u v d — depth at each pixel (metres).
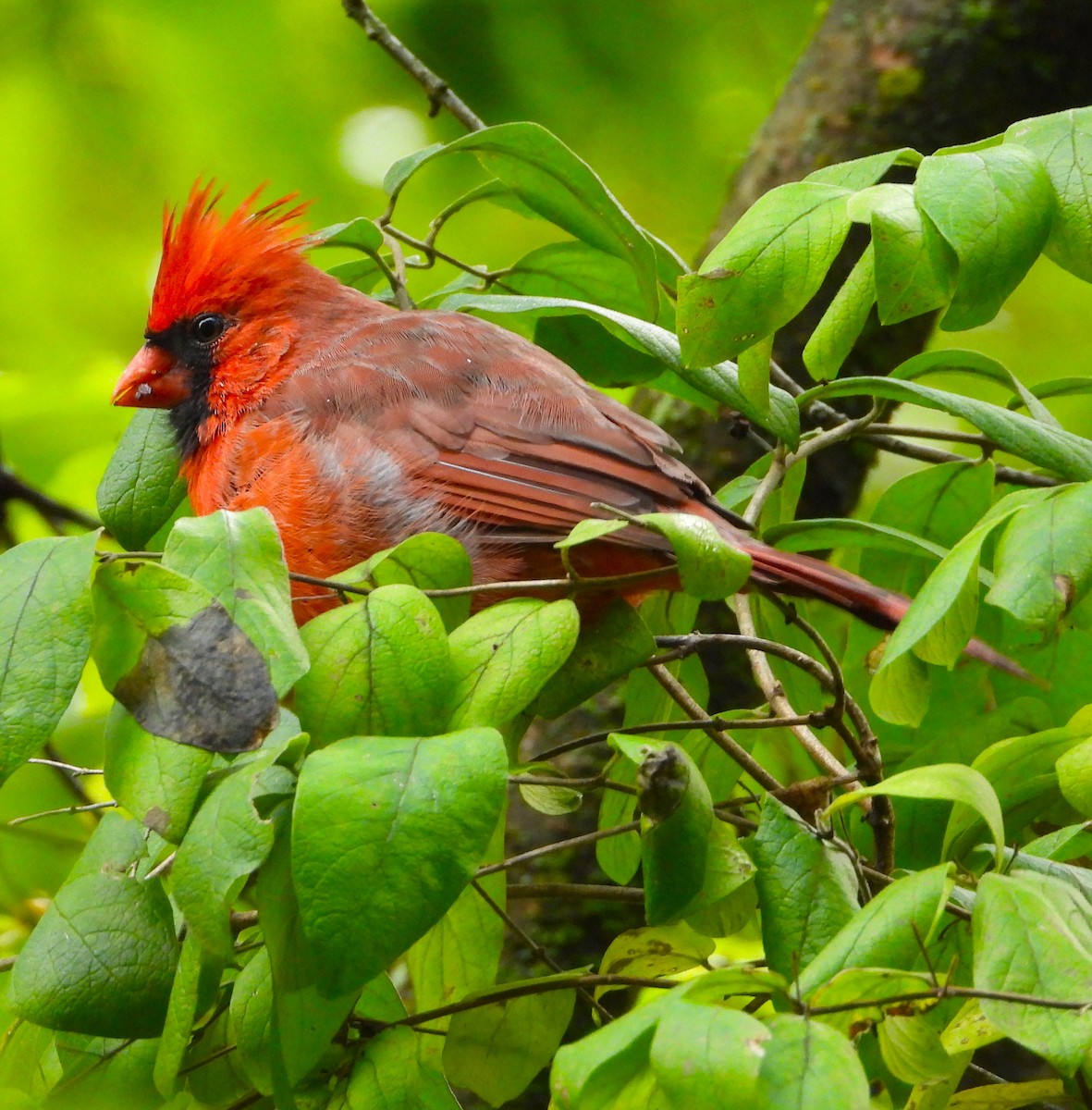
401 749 3.83
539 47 12.48
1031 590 4.29
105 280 12.88
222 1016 4.85
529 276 7.25
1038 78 9.39
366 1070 4.43
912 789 3.97
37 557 3.96
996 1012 3.59
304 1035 4.10
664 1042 3.31
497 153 6.50
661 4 12.47
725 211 9.48
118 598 4.01
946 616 4.82
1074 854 5.36
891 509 6.67
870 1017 3.80
